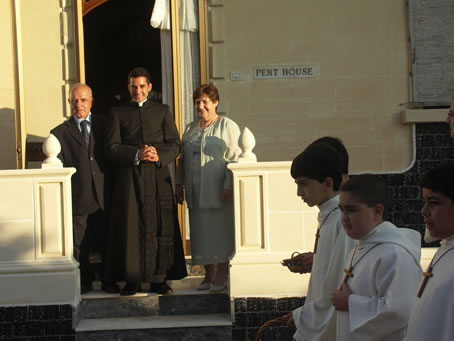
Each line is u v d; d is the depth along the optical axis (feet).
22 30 25.12
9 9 23.06
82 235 20.63
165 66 25.86
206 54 25.49
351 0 25.55
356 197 10.24
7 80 23.53
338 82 25.52
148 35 32.50
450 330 8.30
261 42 25.45
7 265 19.54
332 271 10.98
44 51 25.20
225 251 20.58
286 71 25.45
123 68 32.78
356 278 10.24
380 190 10.29
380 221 10.36
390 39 25.58
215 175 20.57
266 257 19.76
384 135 25.53
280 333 19.67
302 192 11.45
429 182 8.78
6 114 23.71
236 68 25.44
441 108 25.45
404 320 9.61
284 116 25.44
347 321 10.18
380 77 25.54
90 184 20.68
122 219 20.22
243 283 19.75
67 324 19.40
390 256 9.88
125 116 20.66
